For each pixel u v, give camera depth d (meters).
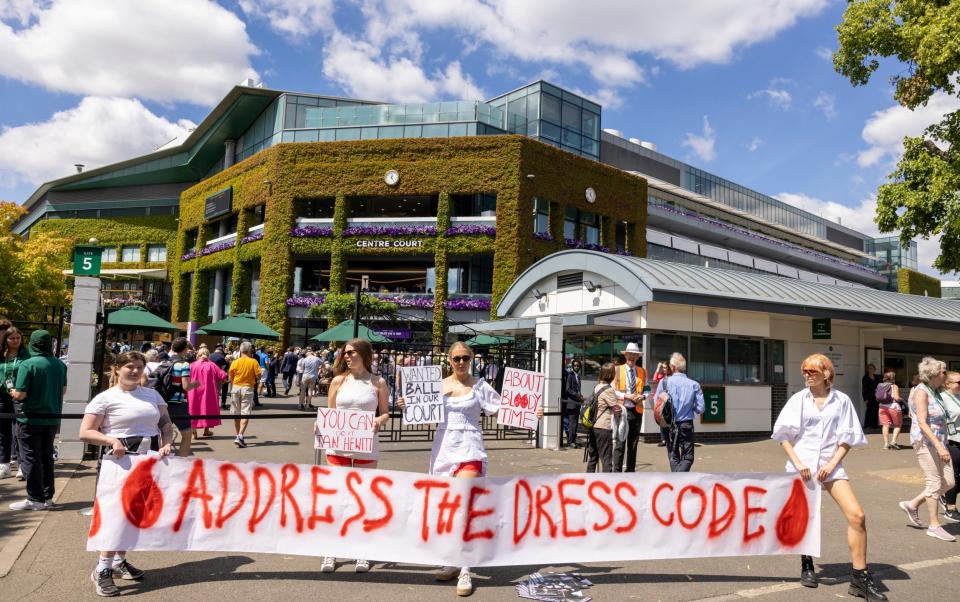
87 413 4.88
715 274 16.47
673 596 4.79
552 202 34.34
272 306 34.22
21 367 6.63
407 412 5.20
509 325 18.09
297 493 5.02
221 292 42.06
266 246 35.09
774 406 16.53
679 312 14.90
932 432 6.83
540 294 18.97
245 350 11.77
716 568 5.54
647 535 5.26
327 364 21.52
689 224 53.50
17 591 4.46
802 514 5.32
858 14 12.54
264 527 4.97
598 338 16.12
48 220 62.16
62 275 29.95
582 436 14.77
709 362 15.44
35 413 6.67
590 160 36.22
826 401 5.26
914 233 12.76
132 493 4.77
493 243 32.28
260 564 5.25
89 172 60.16
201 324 43.09
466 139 33.00
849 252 83.56
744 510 5.38
